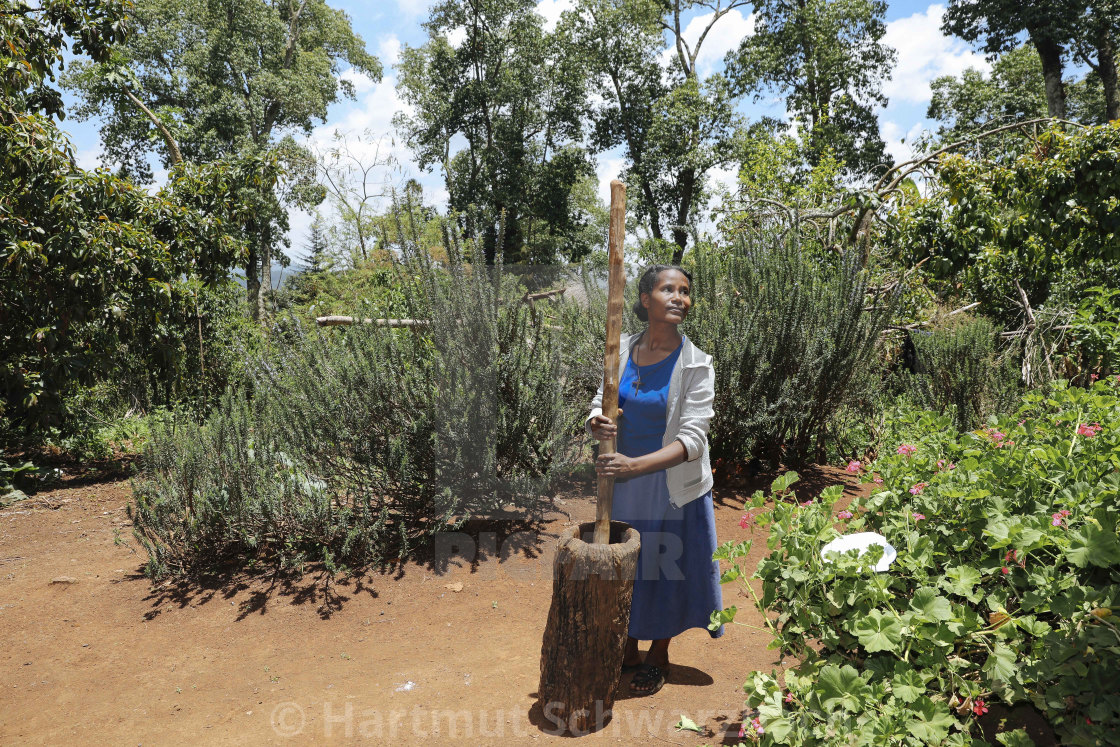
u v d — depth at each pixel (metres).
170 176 8.71
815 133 20.61
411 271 3.82
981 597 2.08
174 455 4.36
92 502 5.98
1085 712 1.75
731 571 2.33
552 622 2.46
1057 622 2.05
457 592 3.80
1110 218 7.18
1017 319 8.59
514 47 29.80
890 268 8.68
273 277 24.05
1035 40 19.66
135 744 2.52
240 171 8.87
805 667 2.14
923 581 2.12
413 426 4.10
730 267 6.19
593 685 2.43
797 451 6.09
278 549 4.27
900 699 1.89
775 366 5.64
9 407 7.36
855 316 5.80
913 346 7.57
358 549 4.20
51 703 2.85
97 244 6.90
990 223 7.77
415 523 4.46
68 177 7.05
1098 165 7.16
